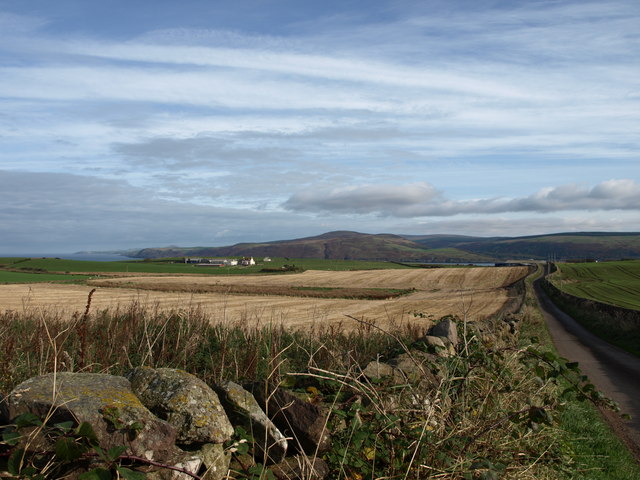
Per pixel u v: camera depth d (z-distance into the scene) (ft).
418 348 19.27
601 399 14.96
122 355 20.58
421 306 142.20
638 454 22.16
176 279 279.69
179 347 22.04
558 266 388.98
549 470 15.98
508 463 14.16
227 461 10.78
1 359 16.97
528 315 95.55
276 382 14.14
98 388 10.28
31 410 9.35
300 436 12.41
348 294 185.78
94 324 25.30
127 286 194.80
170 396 10.80
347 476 11.87
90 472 8.32
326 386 14.97
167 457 9.57
